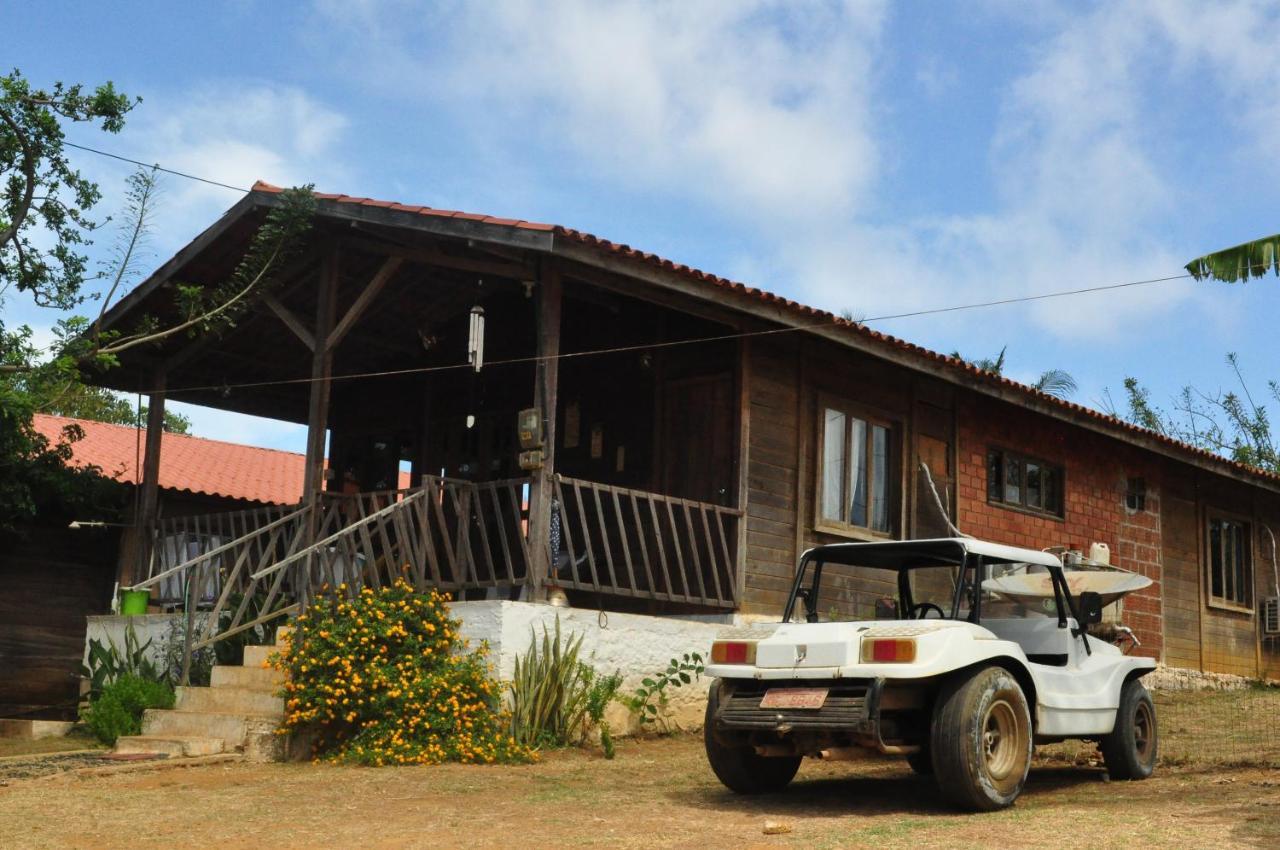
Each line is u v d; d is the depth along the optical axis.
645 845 6.02
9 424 14.84
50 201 16.30
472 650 10.10
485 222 10.46
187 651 11.00
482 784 8.18
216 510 17.47
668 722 11.14
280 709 10.06
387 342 15.53
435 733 9.42
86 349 14.48
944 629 6.95
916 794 7.73
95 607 16.02
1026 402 15.06
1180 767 9.19
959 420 15.30
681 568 11.58
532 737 9.80
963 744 6.75
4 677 15.34
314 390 12.10
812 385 13.41
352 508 11.75
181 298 13.10
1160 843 5.69
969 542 7.70
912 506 14.38
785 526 12.80
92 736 12.12
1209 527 19.72
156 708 10.74
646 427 13.39
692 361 13.07
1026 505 16.20
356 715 9.52
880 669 6.80
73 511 15.64
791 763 7.89
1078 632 8.38
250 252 12.35
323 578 11.31
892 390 14.50
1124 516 17.91
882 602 8.07
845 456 13.77
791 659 7.15
